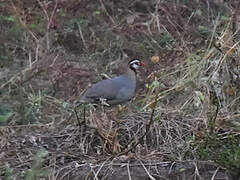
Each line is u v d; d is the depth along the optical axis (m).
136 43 17.23
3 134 11.83
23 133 11.88
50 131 11.86
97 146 10.95
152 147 11.03
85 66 16.28
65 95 14.96
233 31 13.12
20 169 10.37
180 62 15.07
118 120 11.25
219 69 12.70
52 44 17.19
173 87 13.35
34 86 15.16
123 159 10.38
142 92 14.66
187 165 10.20
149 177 10.00
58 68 15.84
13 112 13.25
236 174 9.95
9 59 16.25
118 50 17.08
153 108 10.63
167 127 11.34
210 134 10.88
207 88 12.37
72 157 10.66
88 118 11.95
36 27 17.47
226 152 10.20
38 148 10.98
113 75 15.85
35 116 13.16
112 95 12.00
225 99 12.29
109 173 10.08
